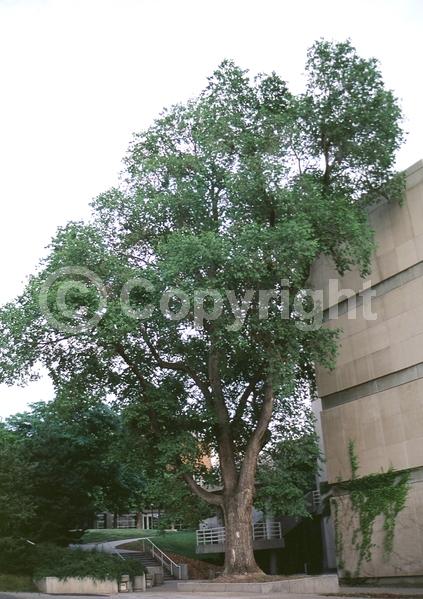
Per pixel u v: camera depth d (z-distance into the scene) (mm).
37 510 29938
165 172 24828
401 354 25000
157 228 25391
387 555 24031
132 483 35375
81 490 31562
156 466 24609
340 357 27984
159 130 25578
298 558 34656
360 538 25375
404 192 25625
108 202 24953
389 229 26141
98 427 32938
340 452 27250
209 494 23688
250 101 25328
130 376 25078
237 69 24938
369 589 22406
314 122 24625
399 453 24516
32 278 23203
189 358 25141
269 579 21438
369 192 25844
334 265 28625
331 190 25562
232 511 23047
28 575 26891
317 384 29203
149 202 24344
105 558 27000
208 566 34406
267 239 21000
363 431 26328
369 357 26500
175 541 40906
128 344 23078
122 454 24484
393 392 25219
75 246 22453
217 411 24547
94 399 24641
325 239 23406
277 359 22078
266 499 25859
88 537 44594
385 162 24719
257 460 26297
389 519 24281
